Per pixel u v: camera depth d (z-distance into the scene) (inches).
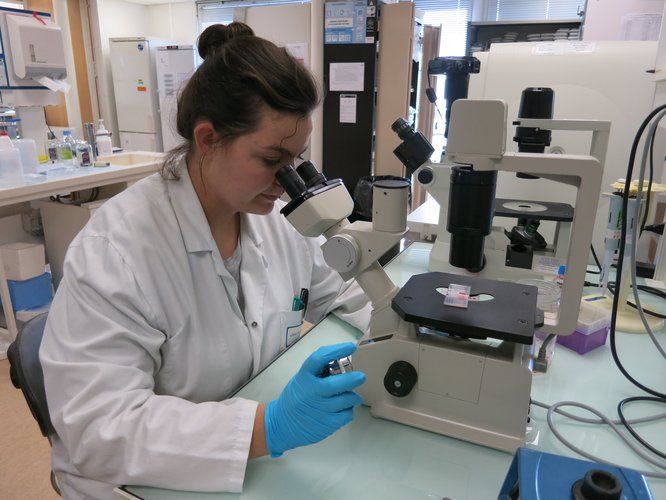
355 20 123.9
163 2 230.1
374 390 31.3
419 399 30.3
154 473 25.7
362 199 87.6
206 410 27.9
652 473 26.6
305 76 29.8
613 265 53.7
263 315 39.8
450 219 30.9
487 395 28.4
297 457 28.2
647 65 58.5
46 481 63.0
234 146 30.2
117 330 29.0
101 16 212.7
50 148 119.8
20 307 102.0
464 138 27.8
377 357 30.7
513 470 20.9
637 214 36.7
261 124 29.1
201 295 35.2
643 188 41.8
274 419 27.3
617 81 59.8
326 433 27.0
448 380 29.1
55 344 29.3
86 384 27.4
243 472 25.8
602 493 17.1
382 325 32.1
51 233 114.6
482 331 27.7
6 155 87.0
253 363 37.8
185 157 36.0
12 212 113.2
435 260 54.0
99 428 26.3
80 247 32.0
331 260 31.5
